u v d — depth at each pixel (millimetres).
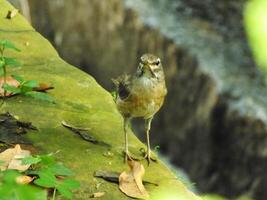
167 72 16250
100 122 8094
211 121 15242
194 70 15898
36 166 6773
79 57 17688
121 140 7816
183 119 15578
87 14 17547
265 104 15102
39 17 17703
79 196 6625
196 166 15180
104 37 17359
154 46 16672
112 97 8719
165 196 6887
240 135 14789
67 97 8539
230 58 16250
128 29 17109
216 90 15359
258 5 8039
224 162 14891
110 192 6766
